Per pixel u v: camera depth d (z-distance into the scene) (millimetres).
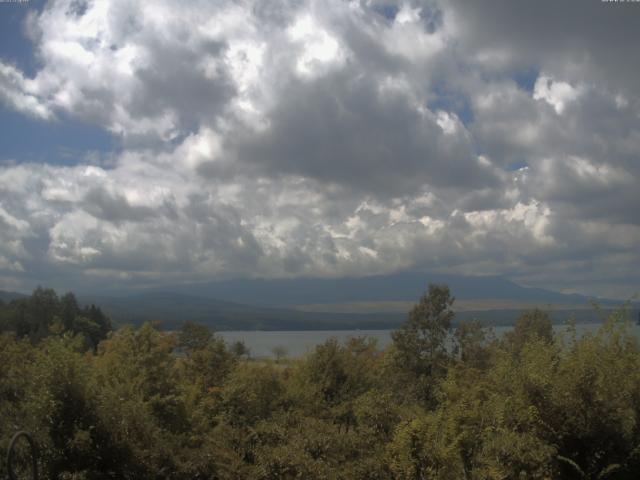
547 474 6930
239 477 9750
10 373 10875
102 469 9219
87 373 9641
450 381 8859
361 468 8508
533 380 7473
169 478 9906
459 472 7438
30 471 8367
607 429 7285
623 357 8000
